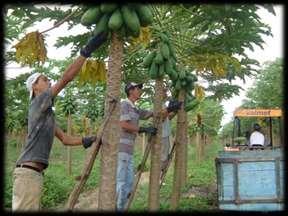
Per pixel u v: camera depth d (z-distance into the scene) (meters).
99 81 3.25
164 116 4.09
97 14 2.60
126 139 3.92
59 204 6.80
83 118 13.30
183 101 4.56
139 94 4.09
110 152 2.62
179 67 4.55
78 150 16.92
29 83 2.90
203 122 14.91
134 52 4.54
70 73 2.65
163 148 4.89
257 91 12.76
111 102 2.65
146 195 6.79
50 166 12.30
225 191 4.36
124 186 3.90
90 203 6.89
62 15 3.83
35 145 2.73
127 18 2.57
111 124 2.64
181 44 4.43
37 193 2.75
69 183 8.25
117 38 2.66
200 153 14.36
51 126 2.78
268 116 5.70
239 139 6.73
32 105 2.74
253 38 4.15
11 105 7.38
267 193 4.28
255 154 4.34
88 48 2.61
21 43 3.09
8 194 5.79
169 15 3.97
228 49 4.37
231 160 4.36
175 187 4.59
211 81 6.76
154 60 3.79
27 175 2.71
